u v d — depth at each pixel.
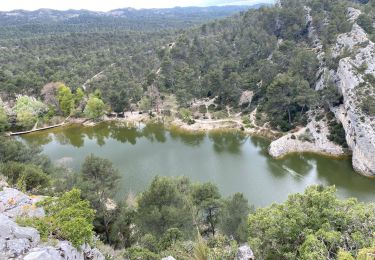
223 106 121.00
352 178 73.44
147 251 29.00
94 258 19.66
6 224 16.86
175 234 35.09
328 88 93.69
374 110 77.31
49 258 15.73
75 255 17.88
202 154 90.50
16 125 114.12
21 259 15.42
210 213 47.84
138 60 168.38
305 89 97.31
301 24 135.50
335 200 24.48
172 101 130.75
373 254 17.11
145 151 94.31
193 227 41.09
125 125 117.62
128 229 45.09
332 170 77.44
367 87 83.00
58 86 129.12
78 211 20.16
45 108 122.06
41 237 17.64
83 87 143.00
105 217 44.88
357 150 76.31
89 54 182.88
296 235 22.28
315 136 89.56
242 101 119.81
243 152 90.75
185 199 45.97
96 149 97.31
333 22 117.75
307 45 125.38
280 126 99.06
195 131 107.94
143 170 80.94
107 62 166.75
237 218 42.41
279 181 73.19
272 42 134.25
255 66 129.25
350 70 87.38
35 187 44.72
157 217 39.97
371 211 23.11
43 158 66.00
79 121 120.75
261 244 22.77
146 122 118.31
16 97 131.62
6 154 59.66
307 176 75.25
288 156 85.69
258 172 78.00
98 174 53.41
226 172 78.56
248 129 104.25
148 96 127.56
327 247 20.03
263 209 26.31
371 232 21.00
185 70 135.12
